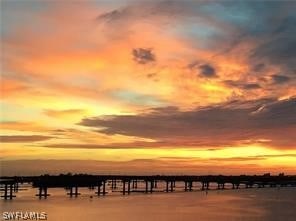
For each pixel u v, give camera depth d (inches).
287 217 3486.7
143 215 3440.0
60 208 3895.2
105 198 5413.4
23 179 5649.6
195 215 3521.2
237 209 4097.0
